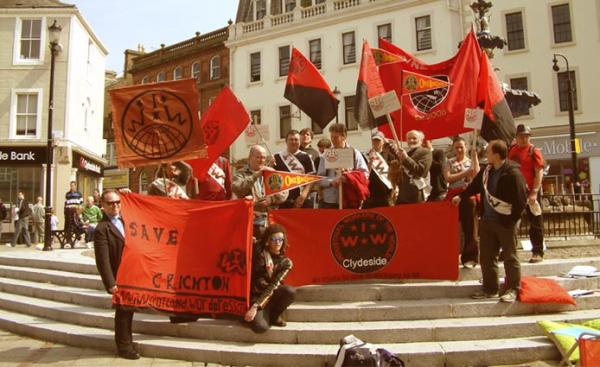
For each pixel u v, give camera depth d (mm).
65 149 23281
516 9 24984
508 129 7805
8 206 22578
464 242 6828
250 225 5832
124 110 6324
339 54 28766
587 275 6473
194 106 6297
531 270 6664
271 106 30750
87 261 9289
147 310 5703
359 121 7766
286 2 31344
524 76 24797
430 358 5074
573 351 4938
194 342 5801
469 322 5625
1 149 22859
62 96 23625
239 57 32344
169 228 5977
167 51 37344
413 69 8688
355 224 6598
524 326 5504
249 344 5652
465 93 8055
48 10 23766
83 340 6258
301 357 5195
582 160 23547
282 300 5727
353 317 5859
